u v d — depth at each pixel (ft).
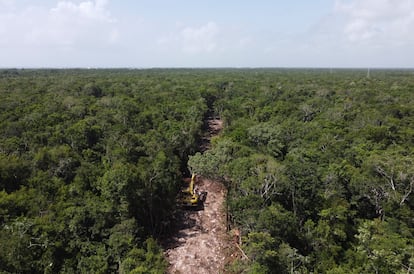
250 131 182.19
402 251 84.07
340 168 127.34
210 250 117.60
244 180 118.32
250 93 351.05
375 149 149.38
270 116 241.96
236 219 111.45
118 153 138.21
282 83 445.78
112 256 92.07
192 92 328.08
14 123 159.02
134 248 94.58
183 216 140.67
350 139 169.99
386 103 257.96
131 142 154.61
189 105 259.80
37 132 154.61
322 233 102.27
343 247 103.14
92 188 118.52
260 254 89.66
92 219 99.66
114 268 89.92
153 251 100.73
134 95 287.48
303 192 115.03
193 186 156.66
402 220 105.40
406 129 180.34
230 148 144.97
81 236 96.68
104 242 96.89
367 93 296.51
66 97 236.02
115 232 97.66
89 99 249.55
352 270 88.12
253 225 103.09
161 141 168.55
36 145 141.38
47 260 86.33
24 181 114.62
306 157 147.64
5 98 222.48
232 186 129.49
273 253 86.94
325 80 510.58
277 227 98.27
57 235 93.04
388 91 321.73
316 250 100.58
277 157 162.40
